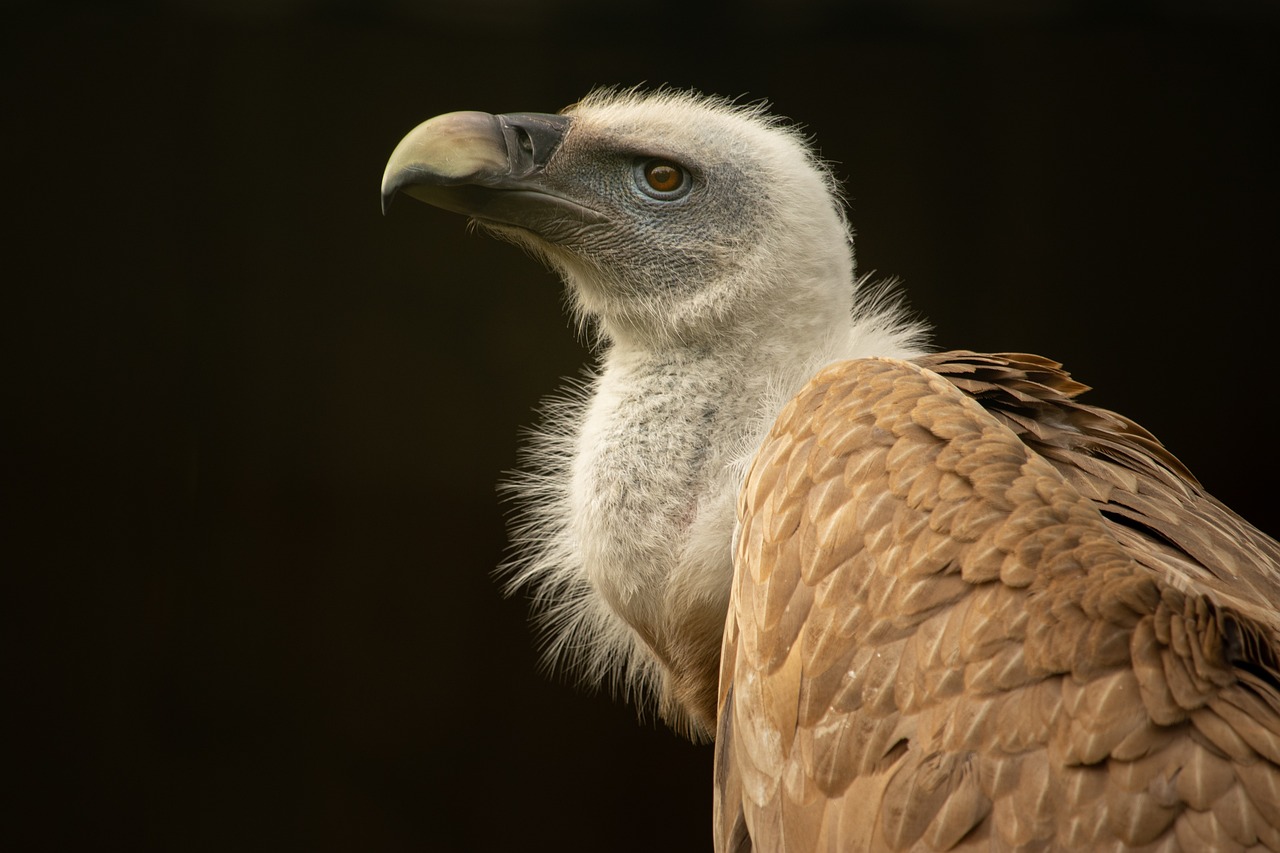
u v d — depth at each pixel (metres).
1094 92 14.36
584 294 5.79
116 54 14.77
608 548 5.02
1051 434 4.55
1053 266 14.49
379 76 14.74
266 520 14.71
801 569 3.84
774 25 14.36
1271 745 3.11
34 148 14.68
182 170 14.82
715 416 5.16
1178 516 4.29
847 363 4.34
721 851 4.25
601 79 14.41
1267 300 14.30
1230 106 14.27
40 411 14.66
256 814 14.24
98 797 14.21
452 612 14.54
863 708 3.54
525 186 5.70
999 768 3.28
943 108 14.45
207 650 14.47
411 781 14.32
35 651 14.35
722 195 5.48
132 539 14.62
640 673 5.89
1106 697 3.21
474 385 14.79
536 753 14.34
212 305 14.82
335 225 14.87
